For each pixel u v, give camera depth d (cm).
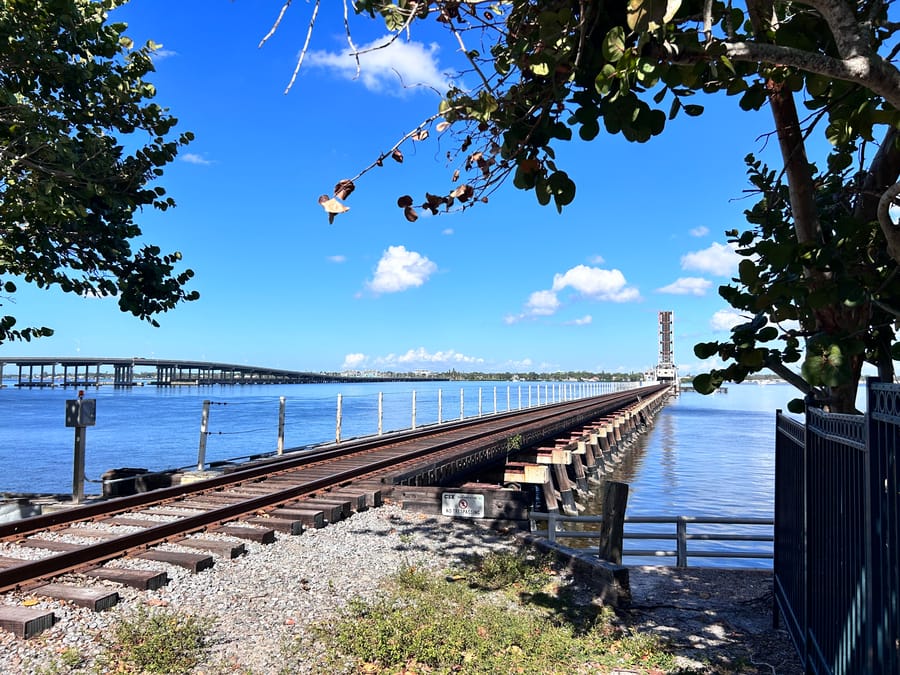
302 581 625
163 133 1098
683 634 554
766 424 8112
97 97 1045
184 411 6894
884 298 367
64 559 586
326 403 9031
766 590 686
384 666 448
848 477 339
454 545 802
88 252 1095
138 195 1108
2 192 923
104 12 999
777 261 359
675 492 2786
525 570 695
